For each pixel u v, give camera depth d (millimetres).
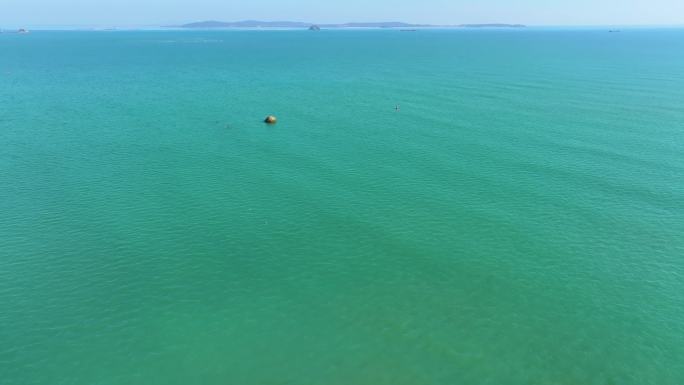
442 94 103375
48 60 192500
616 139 68750
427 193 51188
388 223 45000
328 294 35250
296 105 93500
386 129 75188
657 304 34250
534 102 93375
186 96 104000
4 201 48531
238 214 46438
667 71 137375
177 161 60625
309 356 29594
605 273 37719
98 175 55719
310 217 45969
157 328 31781
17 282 35938
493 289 35844
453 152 63938
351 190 51938
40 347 30047
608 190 51781
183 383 27594
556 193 51156
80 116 84125
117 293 35000
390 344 30609
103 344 30391
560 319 32844
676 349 30250
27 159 60938
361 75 137875
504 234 43219
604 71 138250
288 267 38312
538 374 28453
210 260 39094
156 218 45469
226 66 167625
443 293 35375
